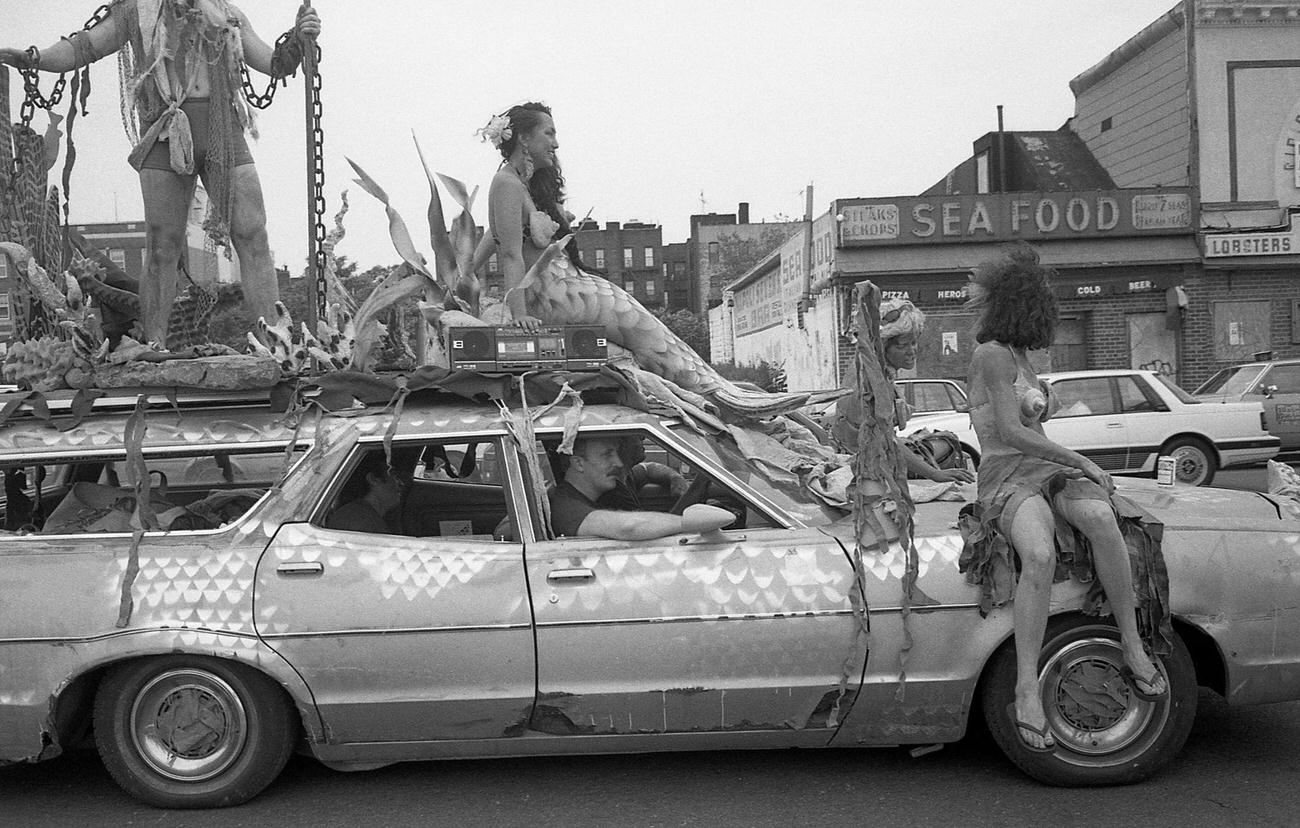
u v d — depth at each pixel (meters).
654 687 3.75
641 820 3.73
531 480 3.95
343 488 3.99
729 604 3.74
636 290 90.38
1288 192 21.53
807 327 27.19
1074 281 21.31
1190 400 12.70
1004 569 3.71
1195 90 21.41
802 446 4.79
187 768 3.88
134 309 5.48
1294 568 3.87
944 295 21.58
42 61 5.08
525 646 3.74
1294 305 21.38
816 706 3.79
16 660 3.75
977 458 11.89
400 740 3.84
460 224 5.72
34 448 3.99
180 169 5.12
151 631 3.73
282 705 3.87
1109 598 3.65
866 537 3.81
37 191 5.18
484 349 4.29
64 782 4.25
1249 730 4.49
